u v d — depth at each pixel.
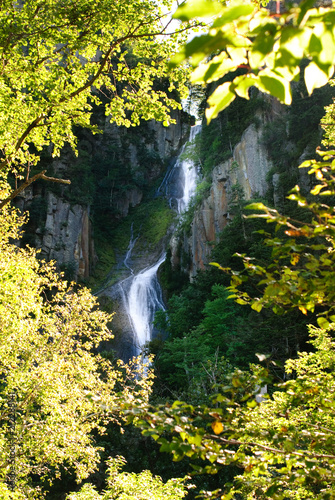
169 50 11.73
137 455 22.02
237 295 3.21
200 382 21.14
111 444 21.98
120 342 47.53
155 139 90.25
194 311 37.34
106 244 72.06
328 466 3.75
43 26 10.98
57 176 59.75
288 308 3.12
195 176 75.69
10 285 10.22
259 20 1.29
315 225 2.49
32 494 11.77
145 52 12.38
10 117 10.42
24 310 11.18
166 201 80.19
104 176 79.12
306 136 42.03
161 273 60.81
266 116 48.44
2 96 10.19
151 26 11.59
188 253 55.00
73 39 10.96
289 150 44.06
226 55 1.42
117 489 10.05
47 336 12.47
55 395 10.68
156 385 29.73
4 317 10.28
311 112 41.28
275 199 40.44
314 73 1.40
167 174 86.44
